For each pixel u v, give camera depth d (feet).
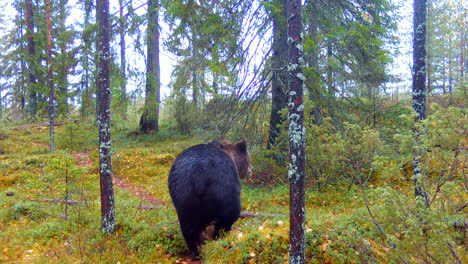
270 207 27.94
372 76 34.55
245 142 22.56
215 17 30.27
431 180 14.26
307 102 31.91
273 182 34.09
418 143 14.30
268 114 35.29
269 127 35.42
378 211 14.29
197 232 17.99
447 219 11.80
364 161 19.97
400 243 12.14
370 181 31.04
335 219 20.43
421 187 13.87
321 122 34.14
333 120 33.40
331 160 28.02
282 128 32.73
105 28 22.15
